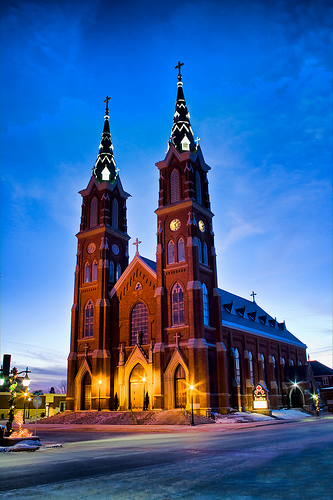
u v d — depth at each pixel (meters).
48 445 26.62
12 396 32.62
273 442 24.62
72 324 70.69
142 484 12.94
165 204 66.50
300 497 10.84
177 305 61.09
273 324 97.56
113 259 72.81
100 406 63.62
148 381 60.66
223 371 59.78
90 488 12.58
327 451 19.81
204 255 64.81
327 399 80.69
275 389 81.56
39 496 11.62
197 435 33.16
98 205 74.88
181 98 72.94
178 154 67.00
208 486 12.35
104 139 80.00
